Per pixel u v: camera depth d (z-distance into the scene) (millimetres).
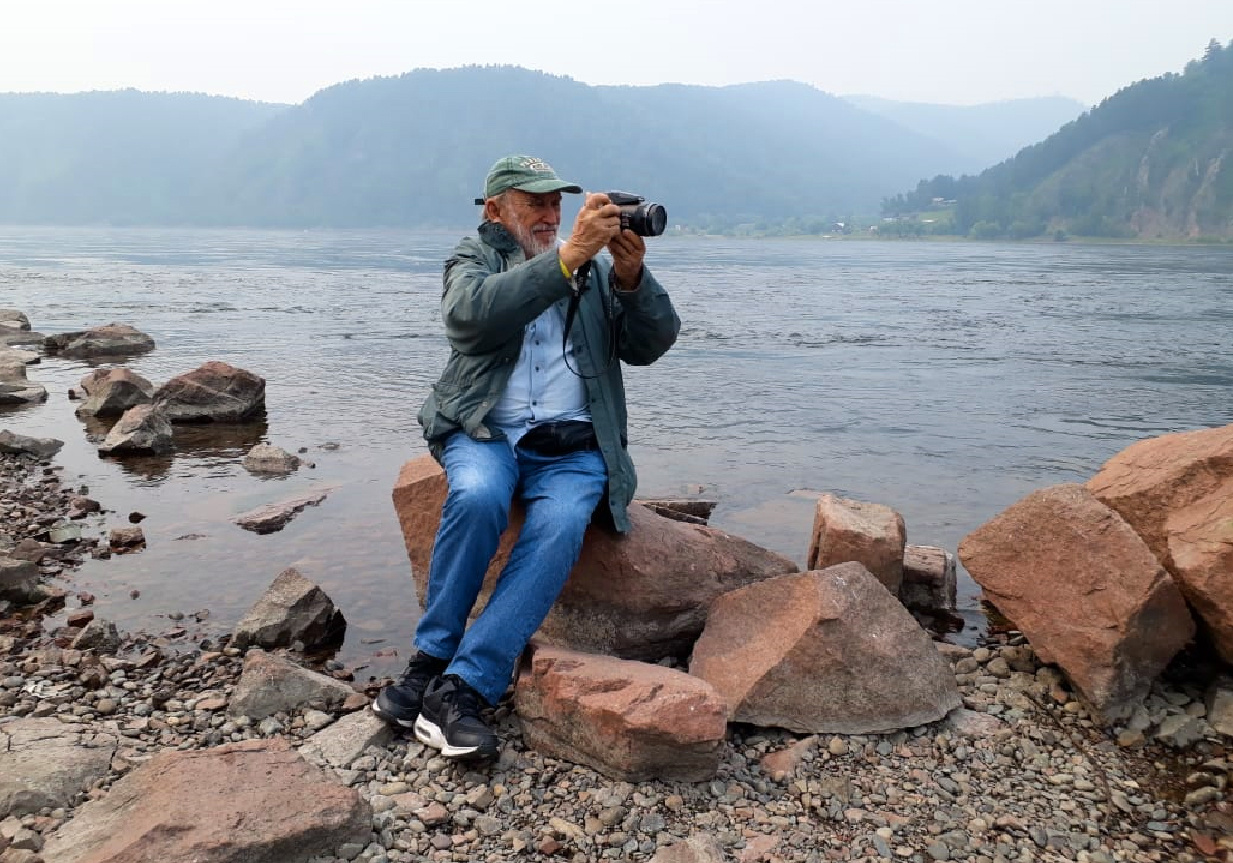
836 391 12734
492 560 3992
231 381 10391
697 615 4039
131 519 6449
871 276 49281
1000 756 3326
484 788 3023
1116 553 3592
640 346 3744
